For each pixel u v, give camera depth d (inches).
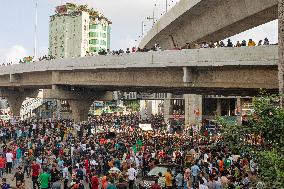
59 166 952.3
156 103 4817.9
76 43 6304.1
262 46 1050.7
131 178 895.7
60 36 6437.0
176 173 909.8
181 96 2923.2
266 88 1101.7
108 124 2507.4
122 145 1272.1
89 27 6456.7
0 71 2354.8
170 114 3004.4
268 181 345.4
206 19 1462.8
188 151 1174.3
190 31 1659.7
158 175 858.1
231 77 1179.9
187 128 2308.1
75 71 1798.7
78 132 1845.5
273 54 1027.3
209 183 694.5
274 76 1083.9
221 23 1342.3
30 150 1090.1
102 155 1081.4
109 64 1528.1
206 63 1175.6
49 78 2007.9
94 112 4539.9
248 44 1160.2
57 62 1862.7
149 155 1095.0
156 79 1418.6
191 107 2532.0
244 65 1091.3
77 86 2028.8
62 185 946.7
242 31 1395.2
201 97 2544.3
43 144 1310.3
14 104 3004.4
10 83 2325.3
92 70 1678.2
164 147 1296.8
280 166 342.3
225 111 2613.2
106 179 764.0
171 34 1915.6
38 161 1015.0
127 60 1449.3
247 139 422.9
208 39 1577.3
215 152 1054.4
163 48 2166.6
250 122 422.0
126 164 976.3
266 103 412.8
